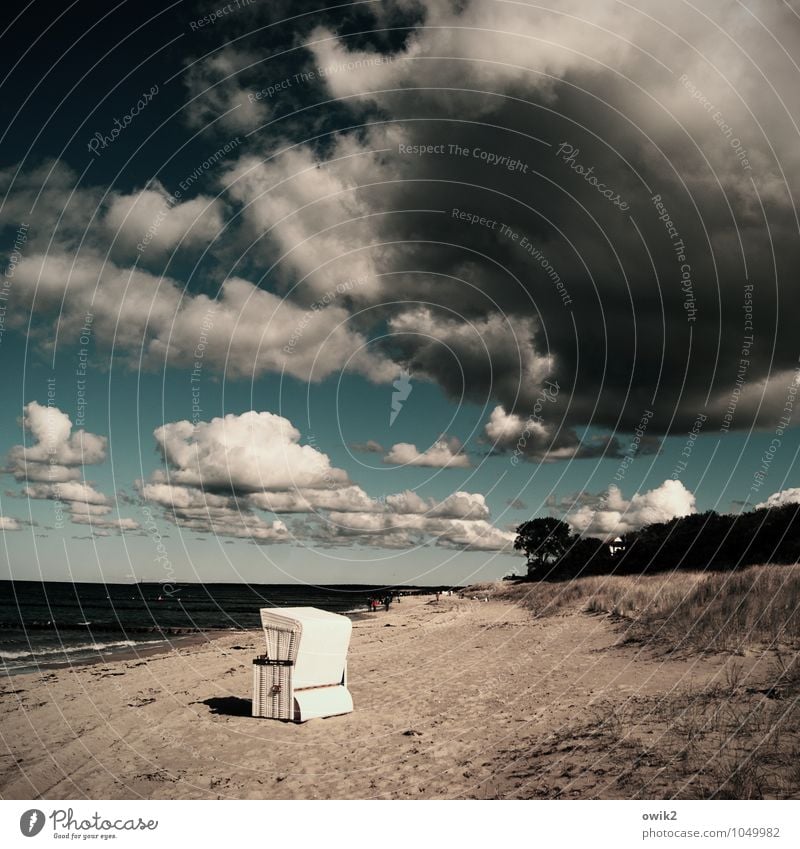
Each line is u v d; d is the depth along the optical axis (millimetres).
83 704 12055
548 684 10531
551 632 16906
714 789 5762
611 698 8938
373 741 8344
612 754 6832
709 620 12656
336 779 7043
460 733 8320
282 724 9500
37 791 7273
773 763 6098
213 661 18375
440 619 29266
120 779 7520
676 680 9320
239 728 9367
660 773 6215
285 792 6789
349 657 16859
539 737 7730
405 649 17422
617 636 14219
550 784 6309
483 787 6434
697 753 6512
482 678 11836
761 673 8758
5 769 8078
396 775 7031
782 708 7273
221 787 7062
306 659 9812
